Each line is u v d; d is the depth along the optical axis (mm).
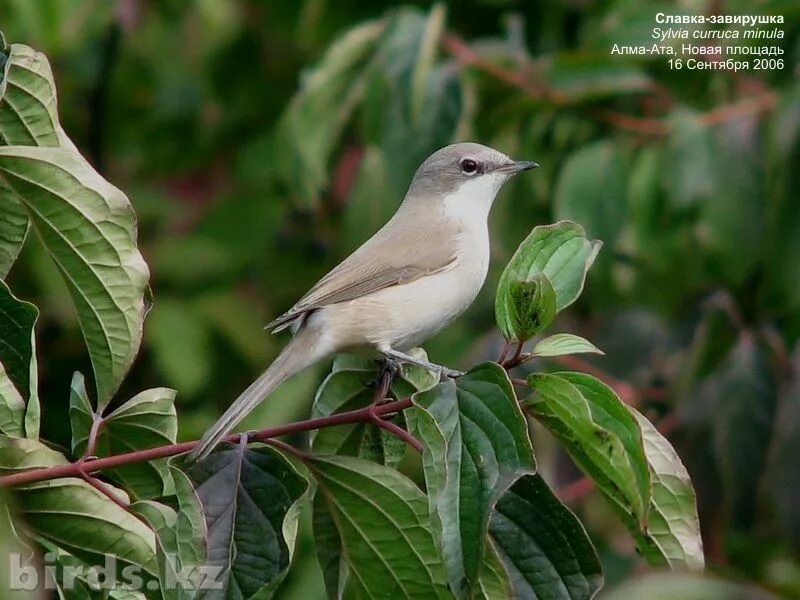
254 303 13086
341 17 13633
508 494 6449
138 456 6293
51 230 6160
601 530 11344
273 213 13180
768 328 11883
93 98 14250
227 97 14500
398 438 7449
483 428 5859
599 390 5961
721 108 11484
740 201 11188
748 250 11219
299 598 10484
